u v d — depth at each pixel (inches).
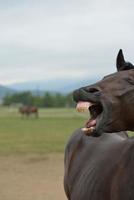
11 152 858.8
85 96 156.9
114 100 157.6
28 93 7199.8
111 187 180.7
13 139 1199.6
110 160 195.8
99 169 198.7
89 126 156.7
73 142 254.4
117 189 175.0
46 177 569.0
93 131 153.8
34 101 6811.0
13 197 454.9
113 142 221.6
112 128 158.7
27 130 1608.0
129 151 182.2
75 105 161.2
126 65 172.2
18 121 2438.5
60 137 1252.5
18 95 7362.2
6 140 1163.3
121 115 159.2
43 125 1953.7
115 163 189.0
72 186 225.8
